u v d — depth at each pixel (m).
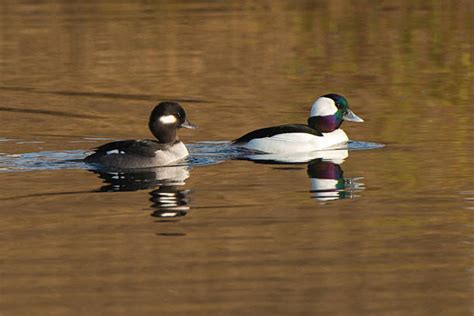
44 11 34.56
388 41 29.42
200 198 15.25
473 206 14.66
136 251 12.65
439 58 27.19
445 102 22.48
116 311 10.71
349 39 29.73
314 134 18.91
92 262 12.23
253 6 35.00
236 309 10.76
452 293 11.24
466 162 17.39
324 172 16.95
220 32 30.72
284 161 17.92
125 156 17.31
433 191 15.55
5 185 16.03
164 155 17.56
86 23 32.22
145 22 32.34
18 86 24.92
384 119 21.08
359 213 14.39
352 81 24.83
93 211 14.49
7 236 13.31
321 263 12.21
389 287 11.43
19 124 21.30
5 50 28.75
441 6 34.69
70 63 27.22
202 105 22.77
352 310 10.75
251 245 12.89
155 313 10.65
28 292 11.28
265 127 20.72
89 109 22.61
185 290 11.30
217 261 12.29
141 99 23.45
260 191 15.67
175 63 26.95
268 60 27.23
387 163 17.55
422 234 13.35
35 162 17.70
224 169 17.25
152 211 14.47
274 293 11.22
